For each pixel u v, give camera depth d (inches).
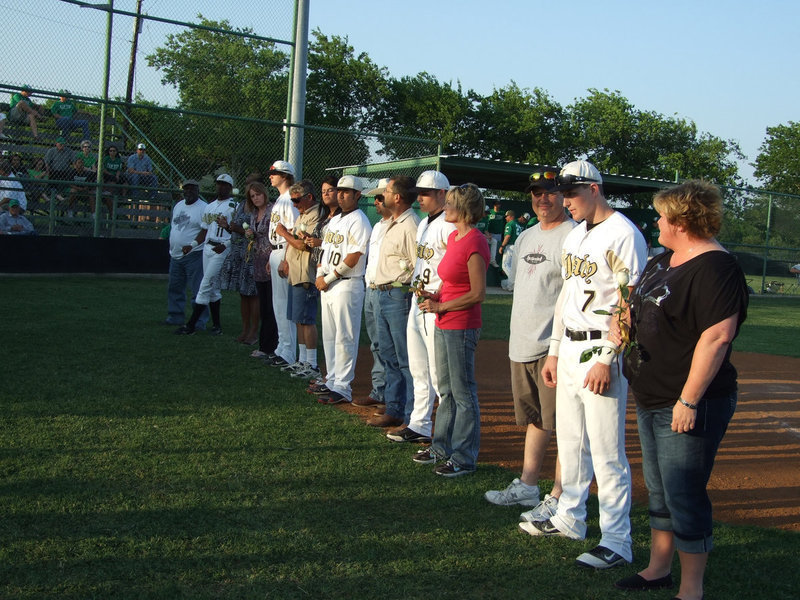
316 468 176.7
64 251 518.0
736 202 866.8
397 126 1362.0
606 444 135.2
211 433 197.5
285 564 128.3
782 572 135.8
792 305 764.0
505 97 1478.8
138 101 615.2
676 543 119.5
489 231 744.3
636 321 121.6
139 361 277.1
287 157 572.4
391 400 215.8
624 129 1545.3
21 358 267.9
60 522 139.3
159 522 141.6
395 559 132.8
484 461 195.9
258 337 329.7
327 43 1311.5
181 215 354.3
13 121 568.4
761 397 297.3
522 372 158.4
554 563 135.4
